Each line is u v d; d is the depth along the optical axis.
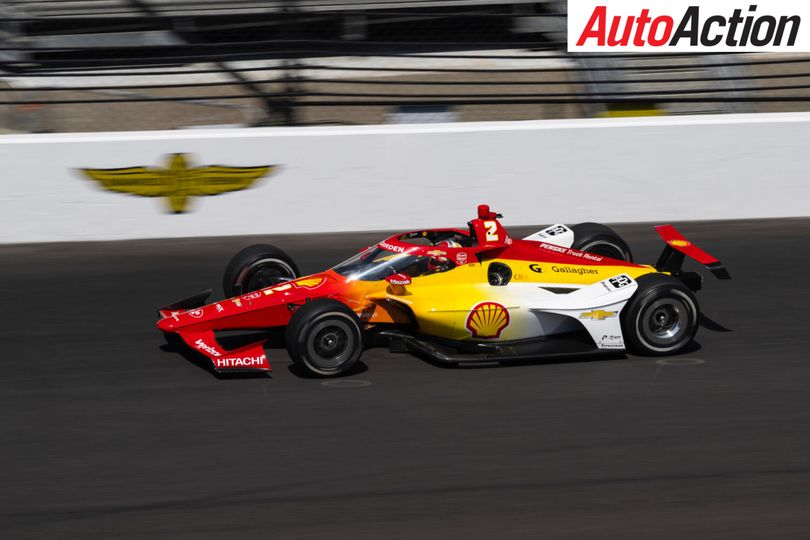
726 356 25.06
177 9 56.78
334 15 45.62
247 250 27.84
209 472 18.36
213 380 23.34
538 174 40.19
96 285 32.38
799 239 37.88
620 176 40.59
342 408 21.45
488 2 56.34
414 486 17.77
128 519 16.62
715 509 16.88
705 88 54.34
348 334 23.16
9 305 30.20
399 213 39.88
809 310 29.27
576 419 20.81
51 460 18.94
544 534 16.09
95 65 46.03
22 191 37.84
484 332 24.88
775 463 18.66
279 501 17.23
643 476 18.11
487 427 20.39
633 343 24.80
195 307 26.22
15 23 52.94
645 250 36.34
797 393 22.39
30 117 53.16
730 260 35.03
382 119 55.00
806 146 41.09
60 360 25.06
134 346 26.17
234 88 57.41
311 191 39.34
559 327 25.50
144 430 20.36
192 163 38.53
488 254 25.70
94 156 37.94
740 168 41.03
